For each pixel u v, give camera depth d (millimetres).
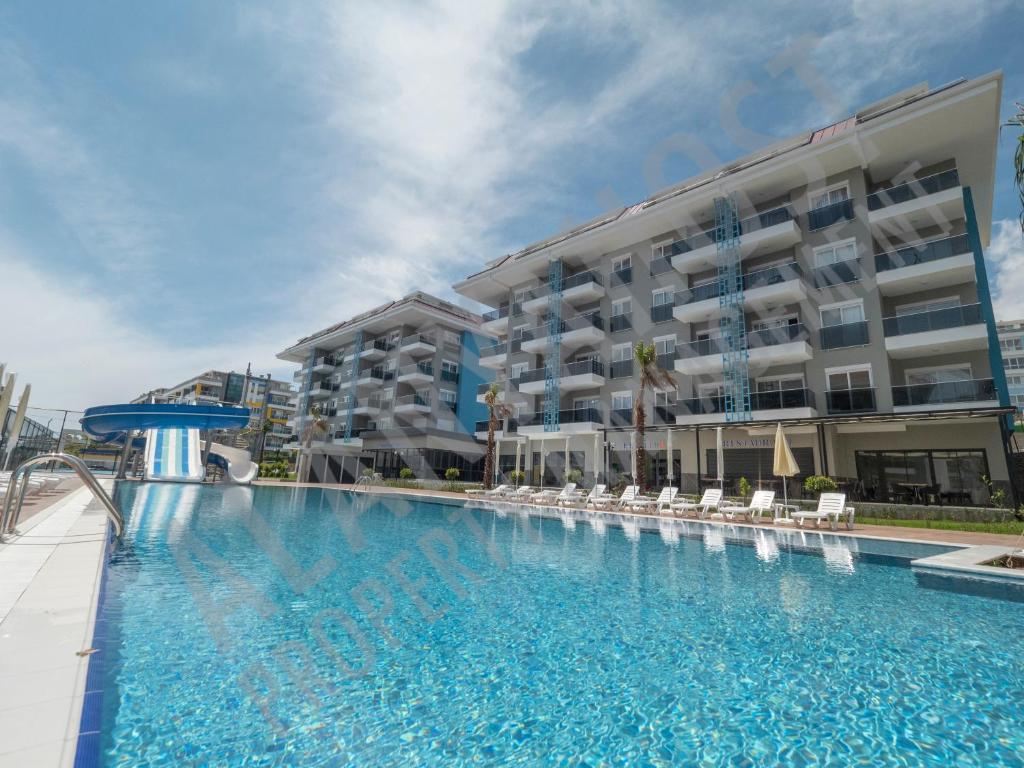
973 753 2678
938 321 16453
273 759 2523
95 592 4344
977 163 18062
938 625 4828
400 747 2674
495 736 2811
